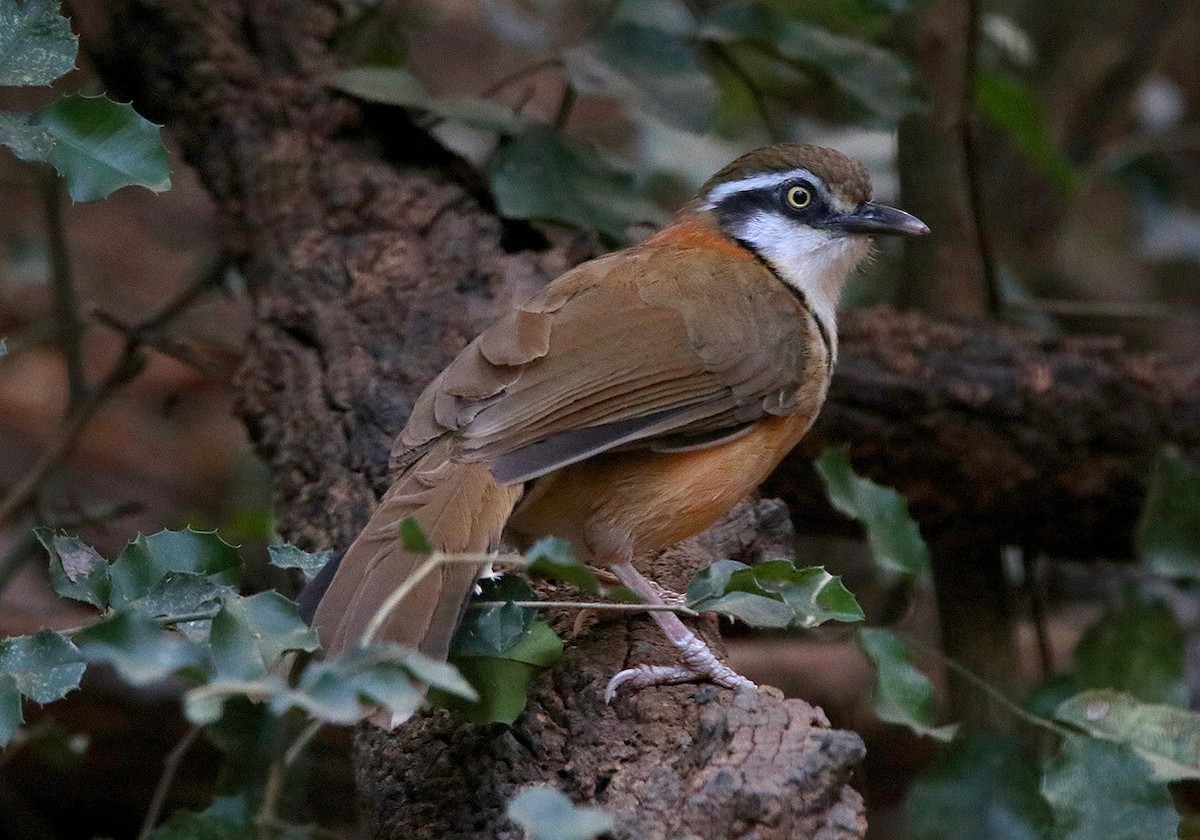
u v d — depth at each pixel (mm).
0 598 13578
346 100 11781
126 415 17422
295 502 9359
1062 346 11297
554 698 7289
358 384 9602
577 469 7973
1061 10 15945
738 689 7180
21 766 12070
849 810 6320
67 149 7152
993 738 9367
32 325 15875
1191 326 17500
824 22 13008
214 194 11820
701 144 14852
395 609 6617
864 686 12570
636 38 11422
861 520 9305
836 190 9516
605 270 8812
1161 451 10297
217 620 5961
